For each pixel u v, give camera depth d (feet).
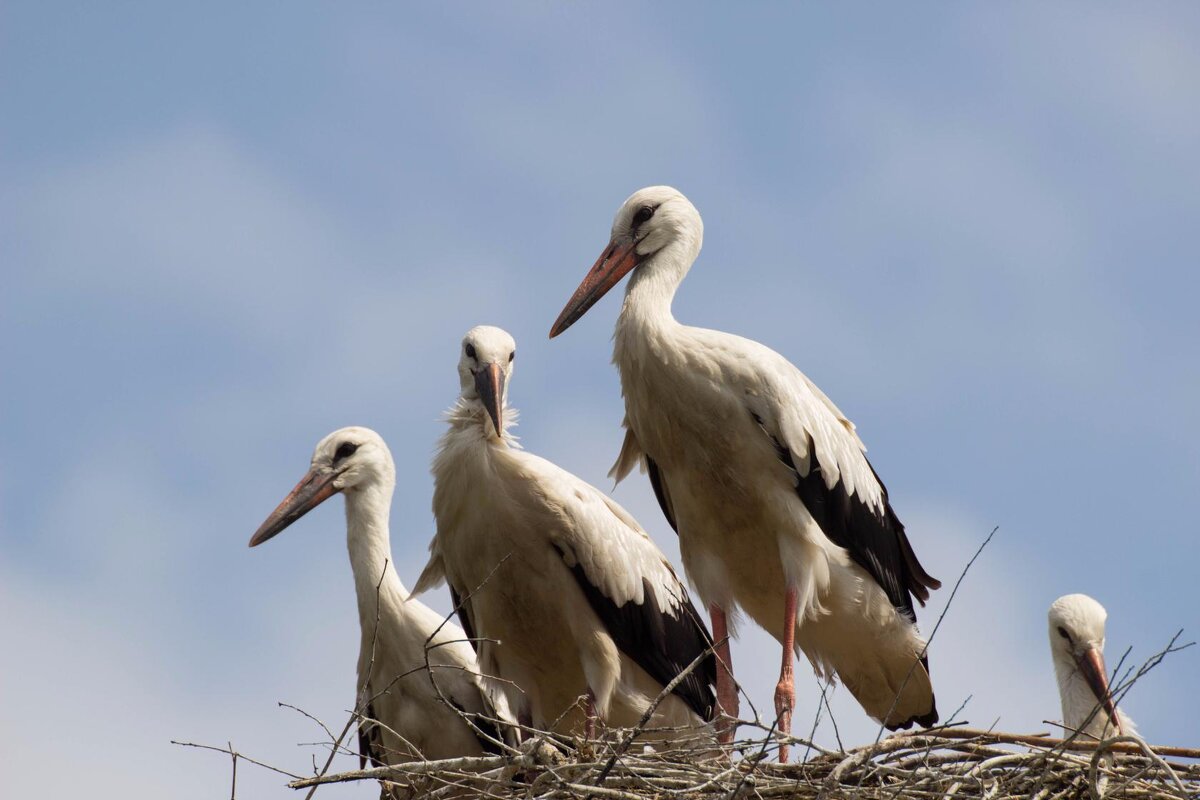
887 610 48.60
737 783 37.63
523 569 45.34
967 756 38.29
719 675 46.44
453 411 46.11
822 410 47.78
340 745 38.58
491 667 46.44
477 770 39.40
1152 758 37.06
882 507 49.49
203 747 36.78
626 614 46.19
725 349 46.73
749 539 47.52
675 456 47.42
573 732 42.29
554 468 46.26
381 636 48.57
